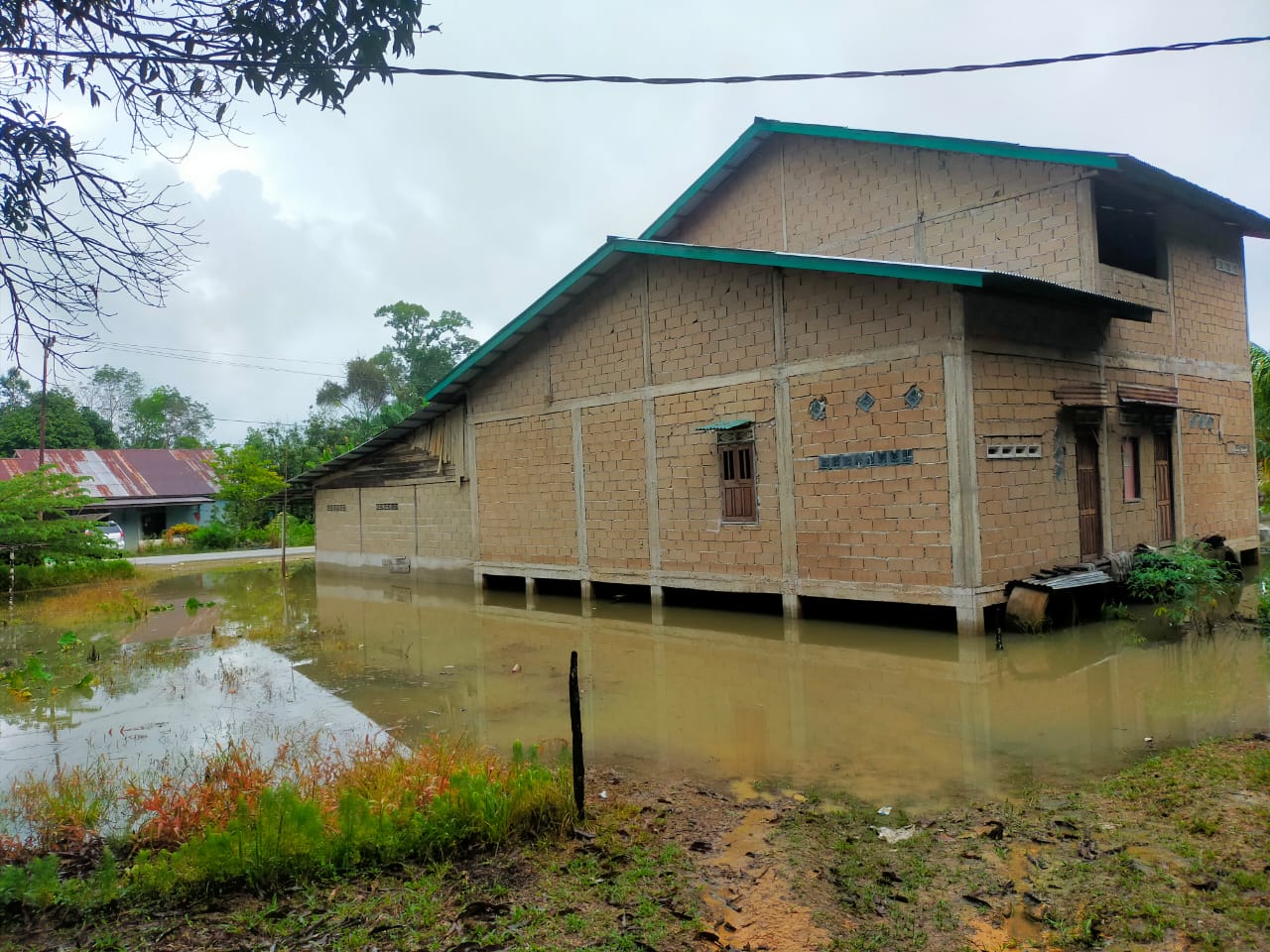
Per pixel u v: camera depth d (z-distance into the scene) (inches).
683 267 508.7
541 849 176.6
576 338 582.9
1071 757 235.0
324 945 140.3
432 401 709.9
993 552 389.1
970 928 141.6
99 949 141.1
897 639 402.6
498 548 658.8
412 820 176.4
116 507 1299.2
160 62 174.7
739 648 414.6
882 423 411.2
